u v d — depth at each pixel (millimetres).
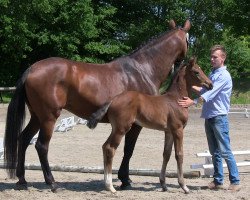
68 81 6848
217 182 7145
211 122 7051
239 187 7051
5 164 7531
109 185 6824
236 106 25688
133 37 32688
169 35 7805
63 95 6859
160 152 11016
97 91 6988
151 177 8328
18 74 31609
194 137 13836
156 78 7637
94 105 6996
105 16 31719
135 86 7324
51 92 6777
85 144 12289
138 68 7449
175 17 32062
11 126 6918
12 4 27094
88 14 29609
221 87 6922
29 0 27062
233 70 32688
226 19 32188
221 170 7168
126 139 7262
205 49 31656
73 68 6938
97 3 33750
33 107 6934
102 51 30781
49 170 6938
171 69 7895
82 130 15547
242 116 20266
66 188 7266
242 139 13336
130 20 35750
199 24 32156
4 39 29734
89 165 9336
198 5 31750
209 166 8133
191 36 32688
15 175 7258
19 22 27234
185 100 6820
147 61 7574
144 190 7129
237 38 35406
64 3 28797
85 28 29812
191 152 11031
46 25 29703
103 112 6727
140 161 9844
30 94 6867
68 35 29656
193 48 31703
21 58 30156
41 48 31484
